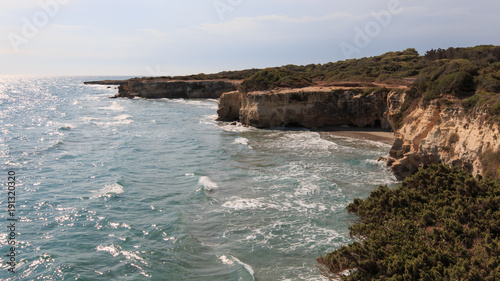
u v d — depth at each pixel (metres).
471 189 11.82
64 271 14.03
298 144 37.56
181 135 44.72
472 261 8.08
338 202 20.83
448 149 22.06
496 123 18.36
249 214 19.50
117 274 13.98
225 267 14.39
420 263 8.27
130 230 17.89
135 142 40.06
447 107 22.89
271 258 14.88
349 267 9.95
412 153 24.38
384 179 24.98
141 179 26.28
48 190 23.73
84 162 30.97
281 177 25.83
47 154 33.88
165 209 20.56
